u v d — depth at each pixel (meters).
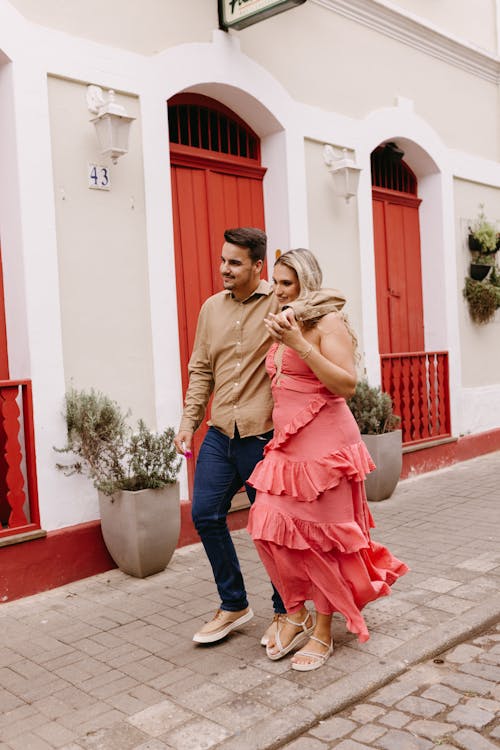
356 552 3.13
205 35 5.52
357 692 2.92
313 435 3.11
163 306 5.14
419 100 7.80
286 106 6.20
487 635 3.55
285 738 2.64
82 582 4.49
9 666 3.35
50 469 4.46
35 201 4.42
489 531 5.24
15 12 4.32
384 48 7.33
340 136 6.75
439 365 8.08
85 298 4.71
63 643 3.59
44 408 4.44
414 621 3.61
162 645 3.50
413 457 7.39
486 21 8.90
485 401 8.69
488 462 8.09
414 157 7.96
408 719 2.77
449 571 4.36
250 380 3.34
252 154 6.36
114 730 2.72
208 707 2.86
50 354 4.48
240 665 3.22
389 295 7.76
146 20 5.09
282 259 3.16
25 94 4.38
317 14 6.56
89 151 4.74
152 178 5.09
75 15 4.66
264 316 3.35
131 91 4.96
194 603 4.05
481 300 8.43
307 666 3.12
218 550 3.41
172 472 4.60
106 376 4.82
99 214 4.79
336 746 2.61
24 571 4.28
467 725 2.71
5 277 4.53
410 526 5.48
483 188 8.84
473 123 8.64
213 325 3.43
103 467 4.59
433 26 7.75
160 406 5.12
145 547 4.39
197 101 5.81
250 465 3.34
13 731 2.76
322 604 3.17
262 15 5.30
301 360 3.08
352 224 6.91
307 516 3.10
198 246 5.77
